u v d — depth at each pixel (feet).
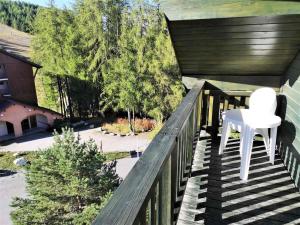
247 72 11.81
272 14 7.19
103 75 60.70
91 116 67.62
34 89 64.18
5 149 47.88
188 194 8.36
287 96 10.55
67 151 24.48
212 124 12.31
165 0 7.90
